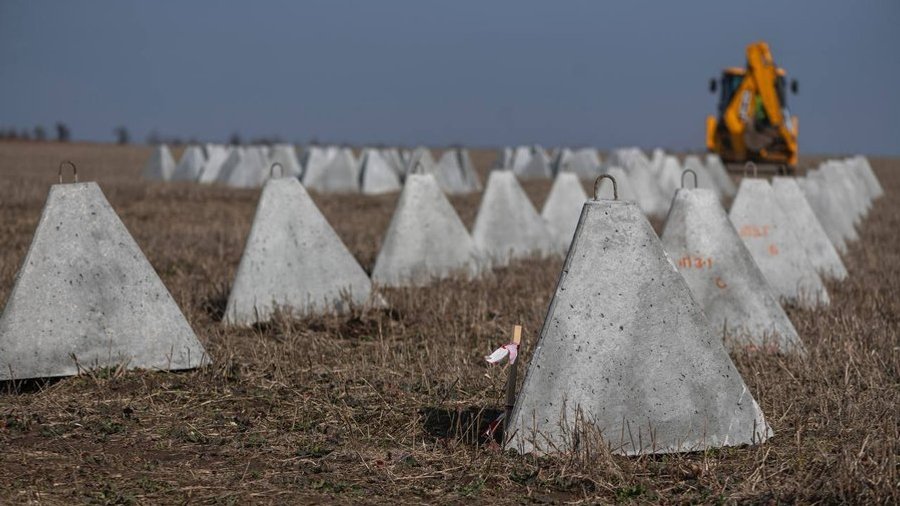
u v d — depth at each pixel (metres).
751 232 11.20
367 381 7.95
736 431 6.31
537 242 15.51
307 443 6.50
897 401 7.25
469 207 25.94
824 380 7.89
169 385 7.79
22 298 7.82
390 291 12.18
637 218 6.31
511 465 5.96
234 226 19.67
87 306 8.00
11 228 18.00
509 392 6.31
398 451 6.29
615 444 6.12
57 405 7.25
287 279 10.59
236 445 6.44
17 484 5.61
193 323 10.00
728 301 9.08
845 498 5.40
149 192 27.56
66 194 8.12
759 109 34.34
